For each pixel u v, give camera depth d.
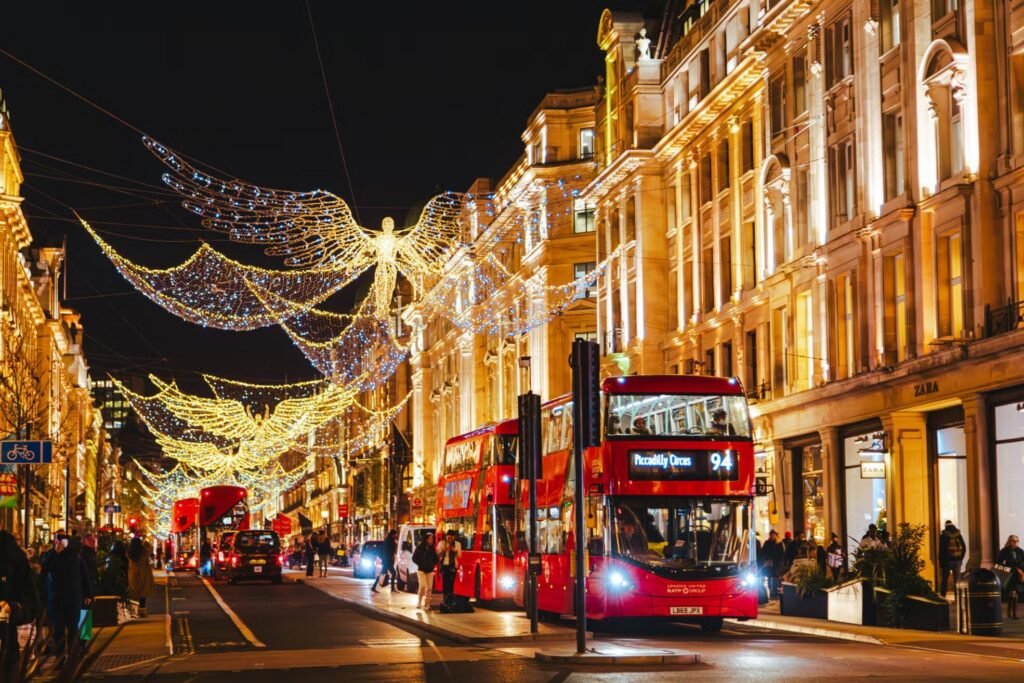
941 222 31.88
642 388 24.80
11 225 58.88
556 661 18.55
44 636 19.39
